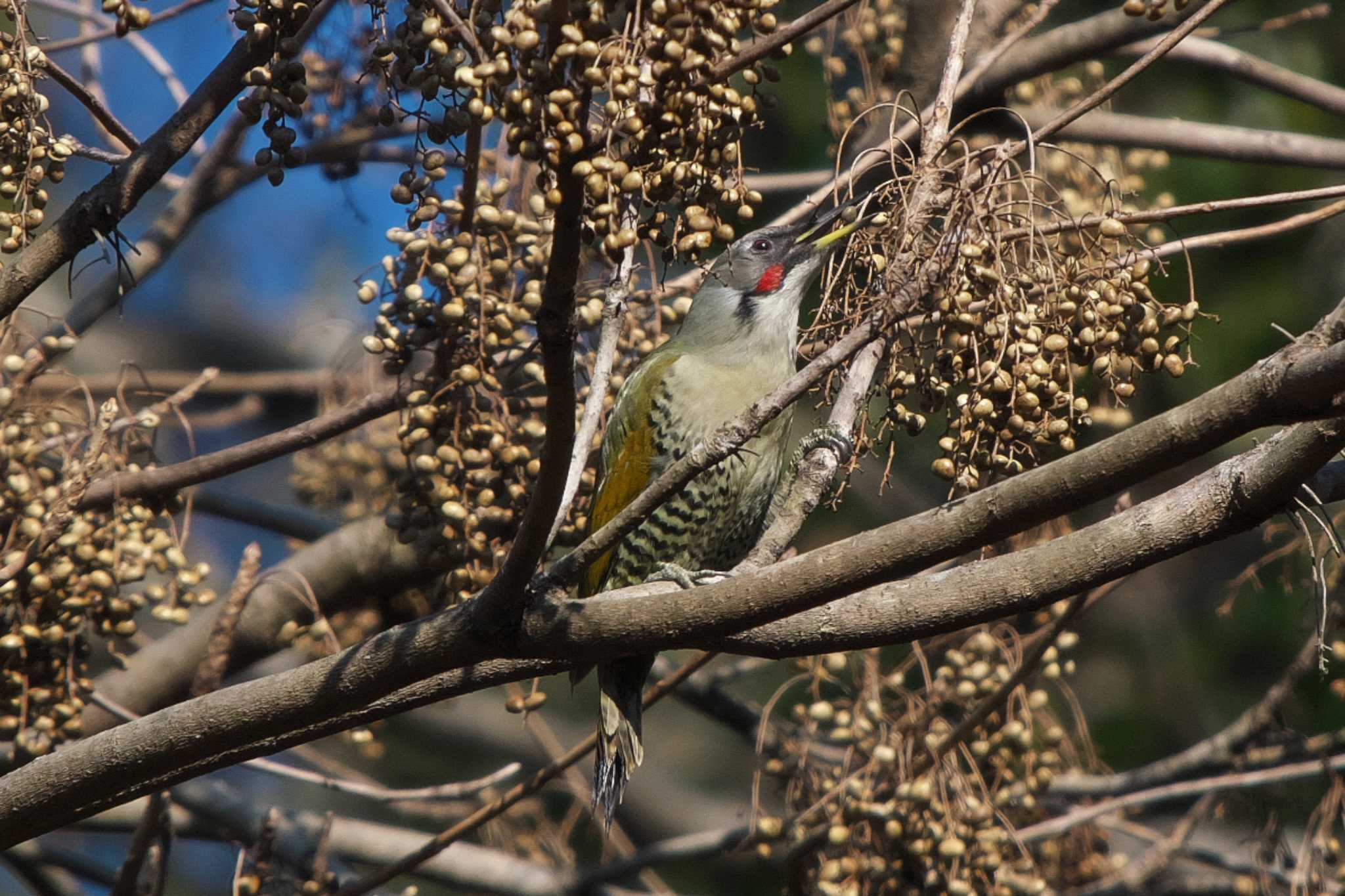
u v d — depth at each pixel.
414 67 6.20
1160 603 15.11
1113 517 6.10
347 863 12.73
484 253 7.82
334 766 11.32
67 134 7.18
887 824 9.23
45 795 6.71
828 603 6.14
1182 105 13.65
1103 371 6.65
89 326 9.55
